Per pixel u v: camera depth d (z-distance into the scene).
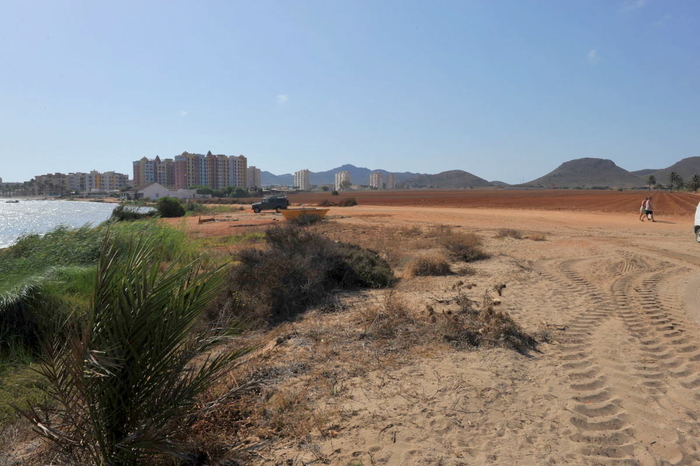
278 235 11.12
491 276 11.12
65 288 7.97
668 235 23.19
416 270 11.44
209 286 2.84
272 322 7.21
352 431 3.77
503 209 52.91
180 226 20.27
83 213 62.94
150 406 2.64
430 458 3.38
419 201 83.69
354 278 9.79
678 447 3.66
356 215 42.72
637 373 5.17
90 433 2.53
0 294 6.38
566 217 37.81
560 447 3.59
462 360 5.35
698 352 5.93
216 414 4.02
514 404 4.29
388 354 5.55
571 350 5.88
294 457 3.40
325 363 5.27
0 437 3.95
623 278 11.30
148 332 2.58
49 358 2.59
